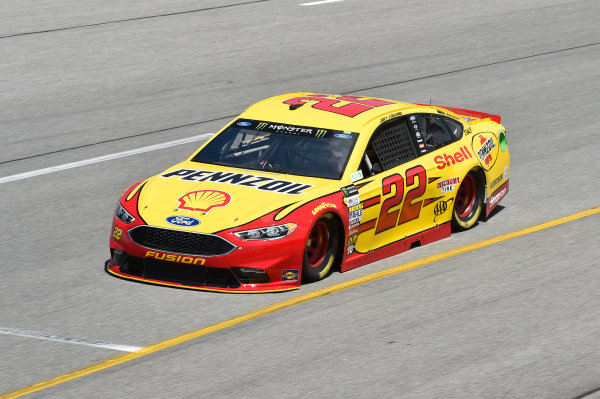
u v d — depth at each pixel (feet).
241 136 81.87
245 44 156.04
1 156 107.24
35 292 71.92
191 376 57.88
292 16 173.78
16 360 59.88
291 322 66.13
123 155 108.78
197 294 70.59
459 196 88.07
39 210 91.97
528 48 162.50
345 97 87.92
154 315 67.05
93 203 94.22
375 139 80.33
